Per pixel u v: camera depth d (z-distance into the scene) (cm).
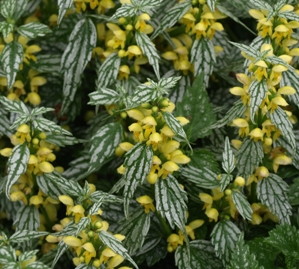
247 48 79
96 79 94
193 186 85
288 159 84
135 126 77
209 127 84
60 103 96
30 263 73
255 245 82
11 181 80
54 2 101
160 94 76
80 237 76
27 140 81
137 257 85
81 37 90
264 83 79
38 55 93
